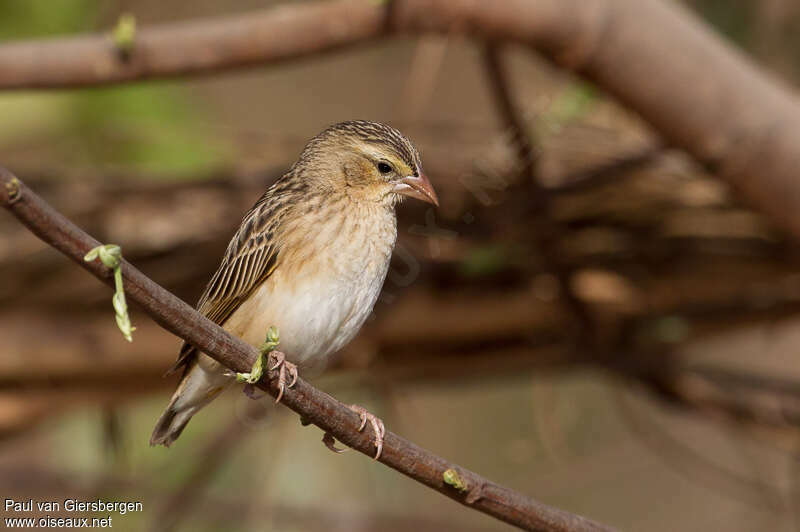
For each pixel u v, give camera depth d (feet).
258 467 44.45
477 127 36.29
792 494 45.34
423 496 46.96
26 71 29.07
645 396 40.27
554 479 48.21
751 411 38.93
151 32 29.40
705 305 37.45
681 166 35.76
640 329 37.73
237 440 40.19
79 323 35.99
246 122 50.01
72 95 37.99
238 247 26.16
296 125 50.55
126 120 38.24
